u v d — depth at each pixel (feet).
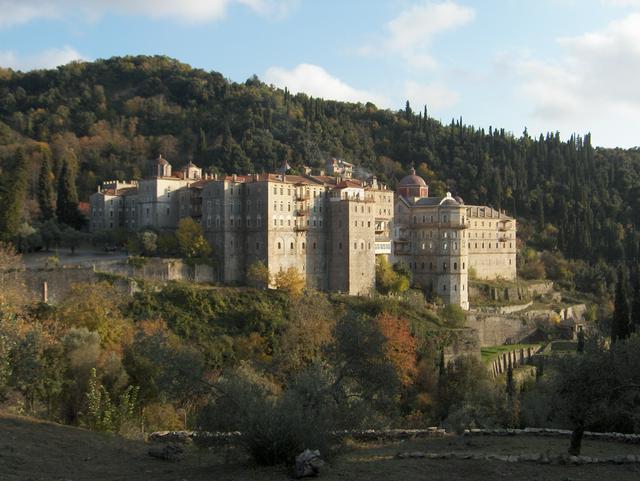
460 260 611.88
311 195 538.06
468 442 170.19
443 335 494.18
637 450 165.27
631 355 159.43
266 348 419.95
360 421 163.32
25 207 634.43
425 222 622.54
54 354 253.44
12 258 422.41
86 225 622.95
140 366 263.90
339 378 173.47
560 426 221.66
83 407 249.14
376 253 589.73
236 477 124.77
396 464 135.85
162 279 471.62
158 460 146.51
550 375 171.32
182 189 557.74
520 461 142.10
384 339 180.24
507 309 648.38
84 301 368.07
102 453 150.30
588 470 136.36
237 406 144.36
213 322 433.48
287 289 486.38
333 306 489.67
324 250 549.54
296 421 134.31
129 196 596.70
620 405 165.89
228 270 509.35
